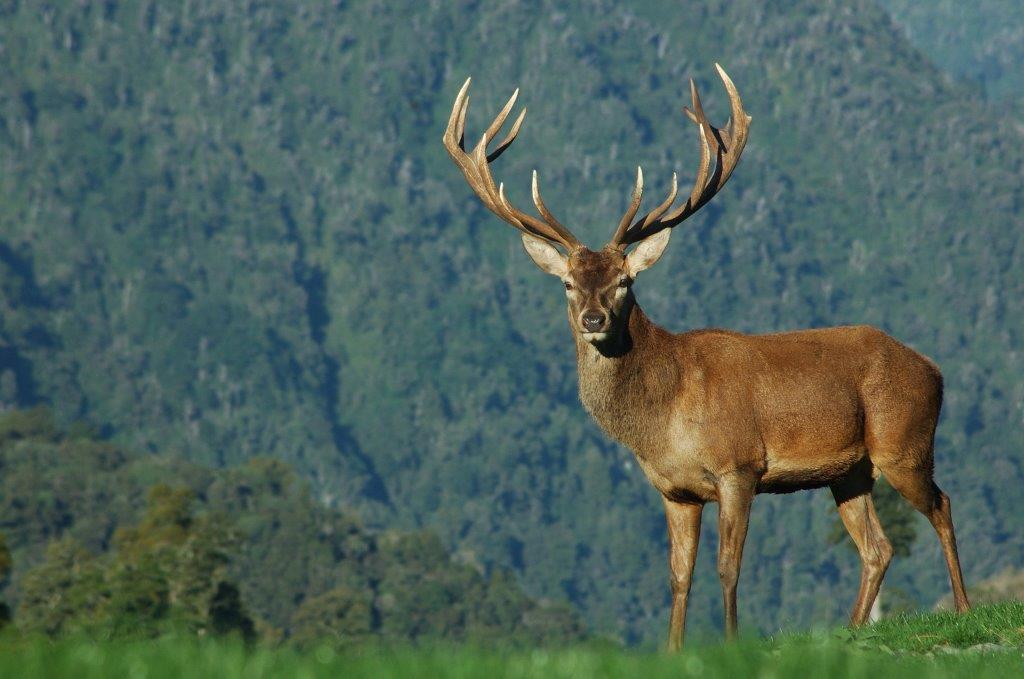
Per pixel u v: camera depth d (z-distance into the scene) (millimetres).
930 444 32719
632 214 31703
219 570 152750
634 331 30719
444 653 21422
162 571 142500
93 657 19406
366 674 19141
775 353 31516
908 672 20078
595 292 30156
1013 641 25547
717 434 30375
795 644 25031
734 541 30203
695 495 31047
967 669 21125
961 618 27672
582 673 19172
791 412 31031
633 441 30938
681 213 32844
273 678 18547
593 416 31391
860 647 25422
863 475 32938
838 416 31406
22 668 18422
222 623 145875
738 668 19781
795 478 31625
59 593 145625
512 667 19562
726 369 30875
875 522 33000
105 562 159750
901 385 32281
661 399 30609
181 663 19172
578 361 31422
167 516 171750
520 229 32844
